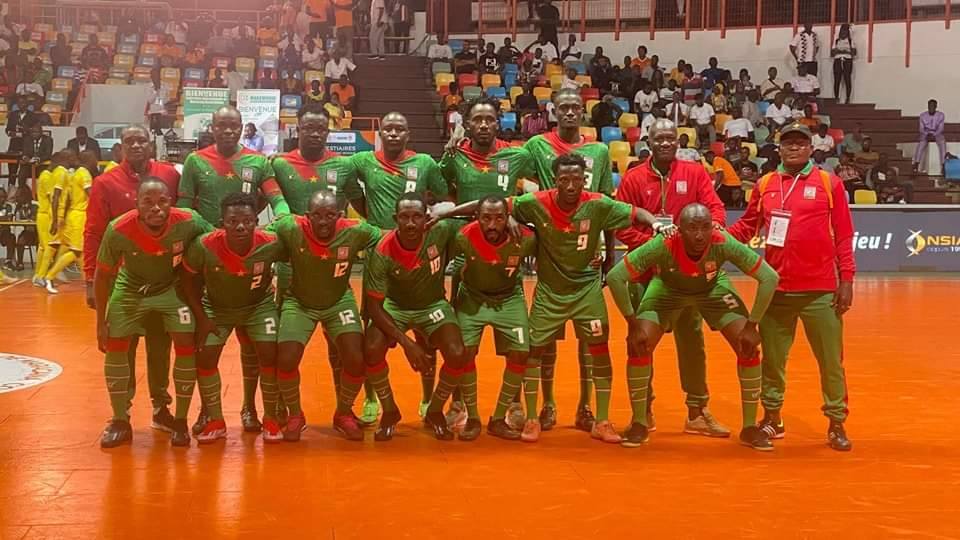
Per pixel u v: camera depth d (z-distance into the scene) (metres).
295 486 4.75
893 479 4.95
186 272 5.49
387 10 23.59
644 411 5.70
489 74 21.48
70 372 7.69
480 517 4.29
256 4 25.81
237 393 7.06
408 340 5.62
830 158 19.89
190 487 4.71
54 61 21.70
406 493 4.65
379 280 5.68
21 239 16.84
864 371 8.09
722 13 22.95
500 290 5.88
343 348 5.66
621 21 24.05
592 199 5.66
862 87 22.61
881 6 22.67
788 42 22.78
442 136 20.14
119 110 19.34
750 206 5.99
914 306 12.70
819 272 5.62
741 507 4.47
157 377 5.88
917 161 20.75
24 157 17.22
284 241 5.57
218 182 5.97
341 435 5.84
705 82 21.78
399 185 6.16
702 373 5.96
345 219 5.69
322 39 22.78
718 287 5.71
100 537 4.00
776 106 20.94
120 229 5.34
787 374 7.96
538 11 22.95
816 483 4.87
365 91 21.23
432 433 5.95
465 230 5.70
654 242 5.55
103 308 5.53
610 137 19.66
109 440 5.46
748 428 5.65
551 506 4.46
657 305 5.73
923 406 6.75
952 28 21.80
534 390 5.83
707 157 19.39
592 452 5.50
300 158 6.17
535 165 6.27
